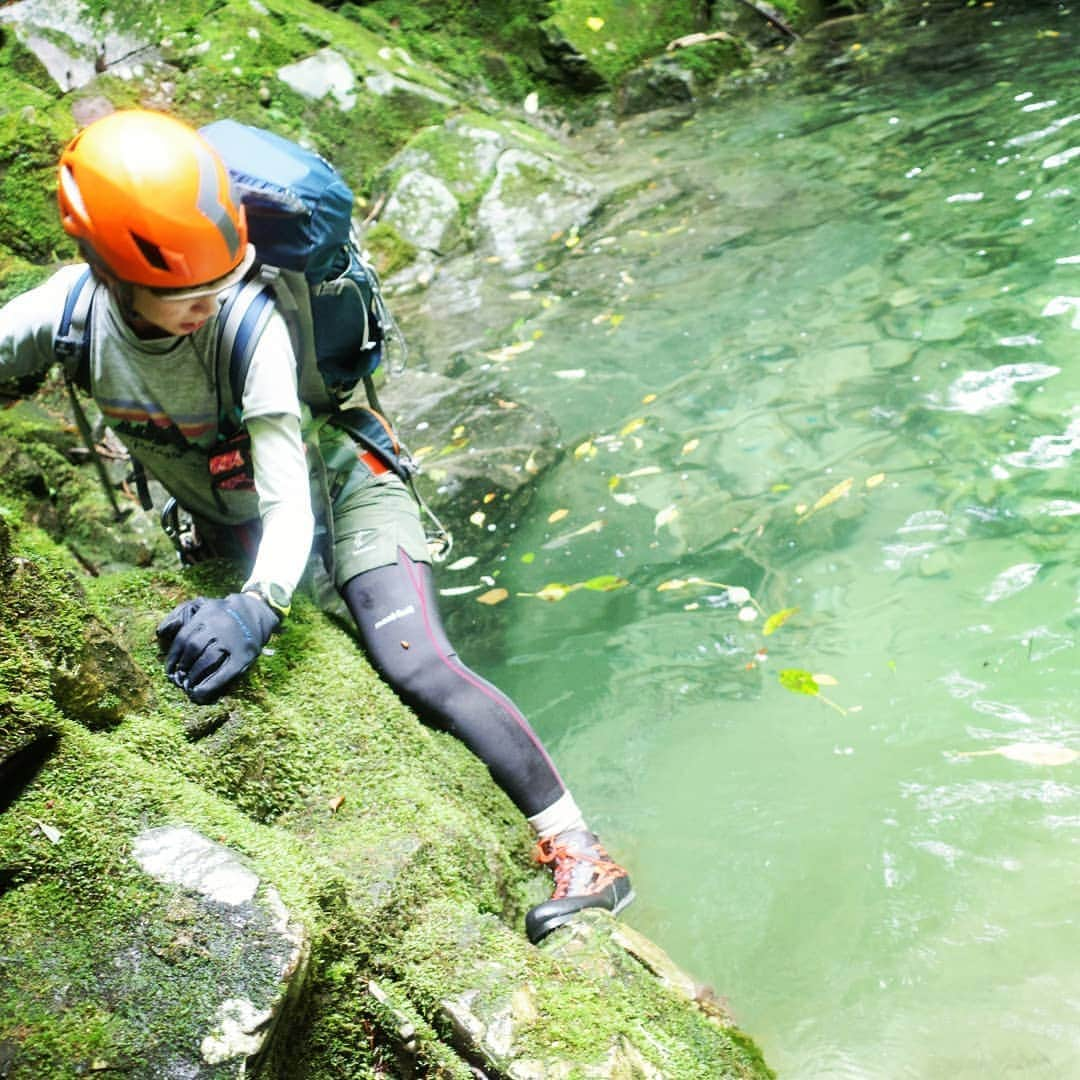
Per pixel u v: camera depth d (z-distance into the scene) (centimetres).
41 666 200
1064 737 289
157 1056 163
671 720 321
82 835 187
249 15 710
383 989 196
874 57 809
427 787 241
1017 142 613
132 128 206
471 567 388
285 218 233
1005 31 795
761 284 531
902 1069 221
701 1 876
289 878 187
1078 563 344
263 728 230
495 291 585
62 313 237
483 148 684
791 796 289
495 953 202
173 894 181
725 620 350
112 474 412
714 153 702
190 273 206
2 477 365
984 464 390
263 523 233
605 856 267
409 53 809
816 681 309
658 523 392
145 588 261
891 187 598
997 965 238
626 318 526
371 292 272
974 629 329
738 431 431
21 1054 163
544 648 352
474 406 472
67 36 677
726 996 242
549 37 805
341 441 282
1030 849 263
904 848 268
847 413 429
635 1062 190
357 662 263
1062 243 508
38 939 177
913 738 299
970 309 475
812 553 368
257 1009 167
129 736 212
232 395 234
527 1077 184
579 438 445
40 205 564
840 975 243
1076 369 427
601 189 672
